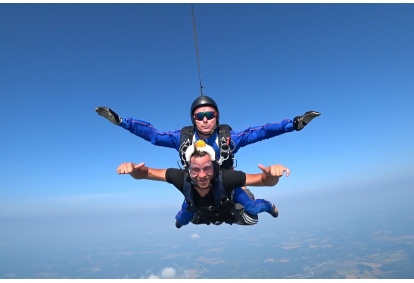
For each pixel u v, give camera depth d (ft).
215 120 16.16
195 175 12.55
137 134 16.71
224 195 13.51
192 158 12.48
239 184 13.26
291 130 15.11
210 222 16.57
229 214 15.58
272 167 11.25
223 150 15.78
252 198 19.16
